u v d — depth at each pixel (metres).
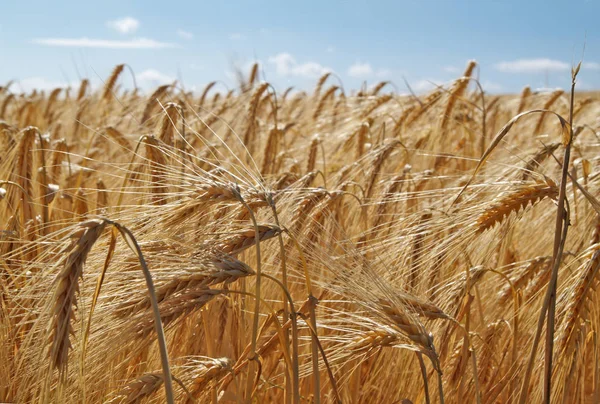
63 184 1.39
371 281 0.84
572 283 0.90
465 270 0.94
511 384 0.97
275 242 0.95
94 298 0.70
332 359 0.84
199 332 0.92
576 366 0.90
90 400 0.77
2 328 0.83
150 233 0.78
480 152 1.73
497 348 1.05
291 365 0.81
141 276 0.75
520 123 2.49
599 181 1.04
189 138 1.51
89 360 0.74
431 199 1.14
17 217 1.02
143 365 0.88
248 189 0.81
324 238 0.99
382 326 0.81
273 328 0.93
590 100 2.62
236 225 0.80
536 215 1.17
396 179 1.17
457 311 0.92
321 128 2.39
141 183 1.02
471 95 2.90
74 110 2.61
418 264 0.94
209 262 0.76
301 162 1.76
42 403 0.71
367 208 1.15
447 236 0.91
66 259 0.67
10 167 1.14
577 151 1.27
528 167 1.02
